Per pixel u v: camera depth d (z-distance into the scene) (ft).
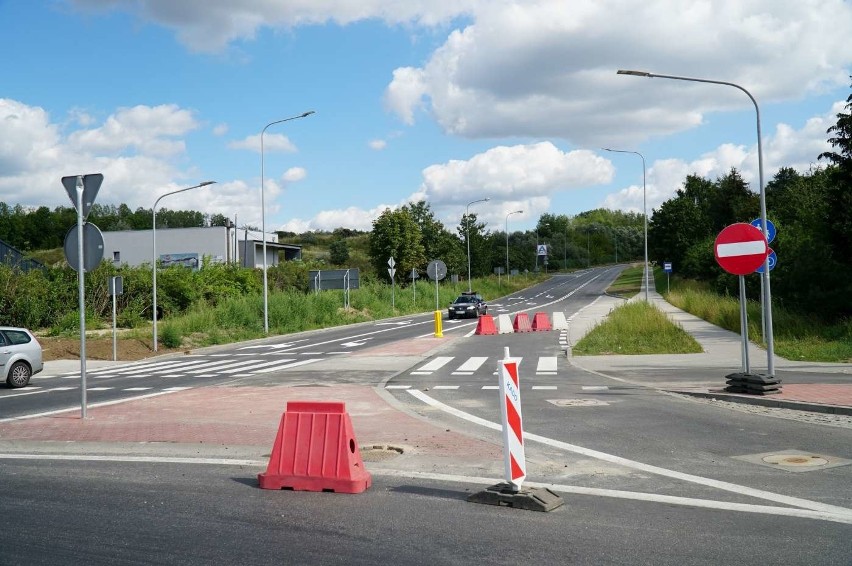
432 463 26.05
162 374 63.62
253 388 50.26
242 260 227.40
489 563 15.98
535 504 20.02
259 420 36.27
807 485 22.16
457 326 120.88
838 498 20.72
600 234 576.61
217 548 17.35
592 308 157.48
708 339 78.74
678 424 32.83
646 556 16.25
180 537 18.25
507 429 20.80
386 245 217.56
